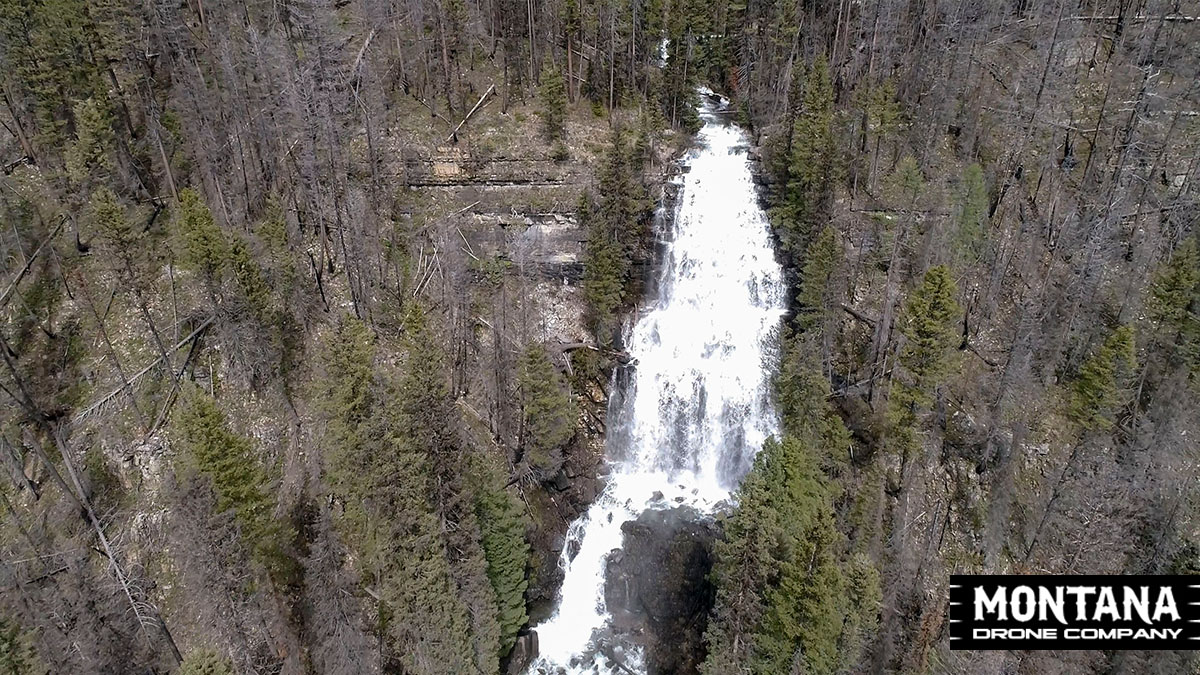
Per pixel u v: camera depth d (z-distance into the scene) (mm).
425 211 60781
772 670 35375
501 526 40781
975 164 57656
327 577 38188
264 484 38594
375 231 57406
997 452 50844
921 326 42719
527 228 61094
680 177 63969
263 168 57688
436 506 36031
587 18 70562
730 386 58438
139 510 44469
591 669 45438
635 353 58938
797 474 39094
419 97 67375
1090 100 68125
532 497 51062
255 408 48812
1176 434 50969
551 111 63906
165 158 54500
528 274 59125
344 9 72750
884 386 51969
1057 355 54406
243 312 46875
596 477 54938
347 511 37250
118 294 51469
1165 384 51750
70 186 52656
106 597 40000
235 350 48969
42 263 51625
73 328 49781
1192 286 51031
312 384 48906
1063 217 61031
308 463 46438
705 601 47219
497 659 38469
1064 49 68375
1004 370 51594
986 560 48312
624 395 57750
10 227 51594
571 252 60344
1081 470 49969
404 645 35844
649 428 58188
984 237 58188
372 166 57219
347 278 55688
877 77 68188
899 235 56125
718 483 57219
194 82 57375
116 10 55531
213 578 35906
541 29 72375
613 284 54625
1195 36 68062
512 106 68812
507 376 51969
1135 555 47906
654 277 61594
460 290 53656
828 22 71812
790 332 56125
